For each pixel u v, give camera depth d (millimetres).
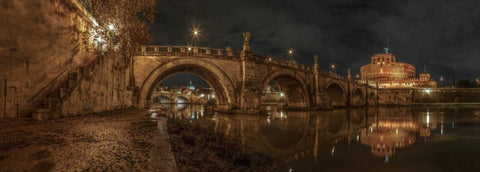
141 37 29375
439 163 13336
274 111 57094
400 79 140375
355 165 12977
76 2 21250
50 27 17766
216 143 13391
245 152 13234
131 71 33906
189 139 12039
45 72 17172
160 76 38094
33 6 16062
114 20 26250
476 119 37688
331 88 79500
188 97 157500
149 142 8812
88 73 19250
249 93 41406
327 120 36188
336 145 18078
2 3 13922
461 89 121938
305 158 14312
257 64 45156
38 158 6391
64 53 19500
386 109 72188
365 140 20094
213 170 8672
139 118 17312
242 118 35688
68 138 9055
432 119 38156
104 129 11539
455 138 20844
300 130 25281
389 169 12312
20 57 15000
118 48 28062
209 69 39719
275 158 14008
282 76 53594
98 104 21547
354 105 85625
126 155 6914
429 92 119438
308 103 61031
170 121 17047
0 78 13703
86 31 23250
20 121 13336
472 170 12047
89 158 6488
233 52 42688
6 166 5656
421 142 19141
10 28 14367
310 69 62125
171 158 6758
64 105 16062
